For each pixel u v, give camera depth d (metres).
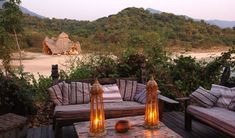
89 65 5.58
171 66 5.62
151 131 2.91
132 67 5.39
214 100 4.03
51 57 20.19
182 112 5.05
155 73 5.36
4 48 9.46
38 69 12.81
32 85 5.19
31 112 4.75
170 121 4.50
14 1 10.56
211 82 5.46
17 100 4.57
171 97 5.27
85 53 6.30
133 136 2.77
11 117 3.80
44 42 23.78
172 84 5.36
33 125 4.52
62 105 4.21
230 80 4.74
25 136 3.79
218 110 3.78
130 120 3.29
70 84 4.48
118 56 5.57
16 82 4.62
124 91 4.64
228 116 3.46
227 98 3.99
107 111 3.86
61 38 24.03
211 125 3.47
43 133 3.99
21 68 5.39
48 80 5.32
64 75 5.45
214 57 5.67
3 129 3.36
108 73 5.38
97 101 2.81
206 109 3.82
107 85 4.65
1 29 9.67
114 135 2.80
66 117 3.69
